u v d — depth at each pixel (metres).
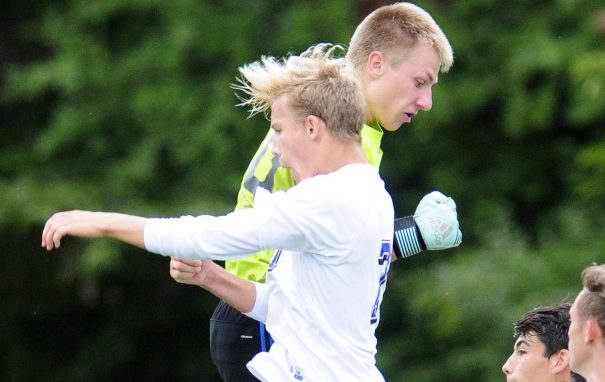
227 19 42.38
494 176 43.09
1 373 46.50
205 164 41.31
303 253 12.65
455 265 38.31
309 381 12.55
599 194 39.94
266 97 12.91
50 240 12.31
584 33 40.03
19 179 42.12
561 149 42.53
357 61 14.84
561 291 36.53
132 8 42.38
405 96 14.70
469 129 43.44
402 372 39.97
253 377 14.66
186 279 13.30
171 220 12.48
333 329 12.57
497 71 41.59
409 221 15.14
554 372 15.20
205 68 42.41
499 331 36.56
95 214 12.42
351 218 12.36
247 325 14.59
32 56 46.28
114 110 42.59
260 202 12.55
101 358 46.38
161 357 47.25
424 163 43.78
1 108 45.81
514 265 37.56
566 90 40.78
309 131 12.63
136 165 41.19
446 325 37.19
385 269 13.10
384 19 14.78
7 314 46.22
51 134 42.78
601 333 12.77
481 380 37.41
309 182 12.48
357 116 12.73
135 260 43.69
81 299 45.88
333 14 41.31
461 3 42.66
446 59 14.91
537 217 43.47
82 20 42.97
